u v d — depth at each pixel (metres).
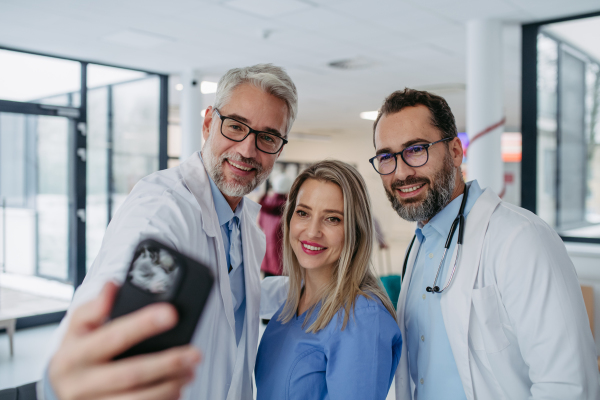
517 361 1.19
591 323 3.51
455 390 1.25
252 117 1.31
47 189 5.77
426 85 7.05
